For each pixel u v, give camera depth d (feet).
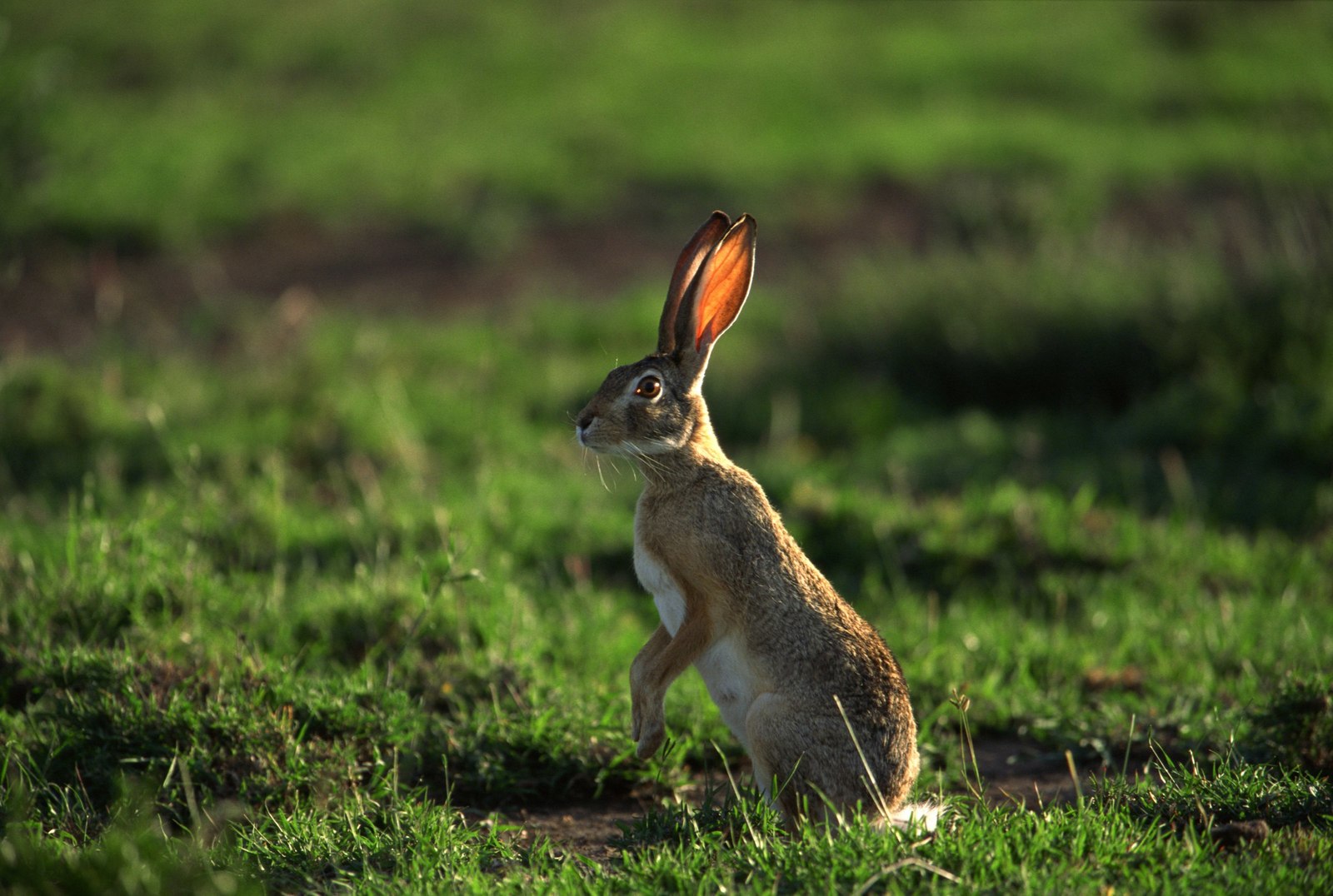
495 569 31.48
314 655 26.40
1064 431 46.14
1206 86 96.43
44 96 54.39
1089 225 66.18
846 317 53.78
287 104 89.45
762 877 17.43
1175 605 31.86
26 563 27.68
